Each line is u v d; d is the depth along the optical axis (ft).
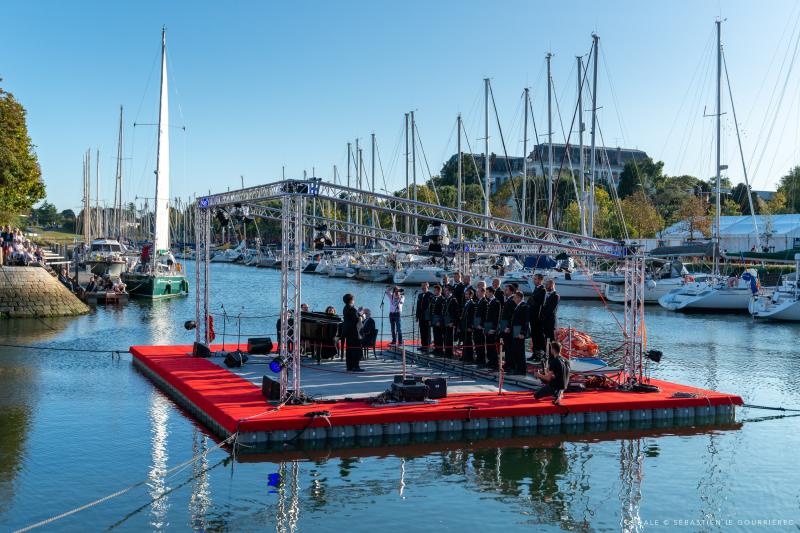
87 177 255.29
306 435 50.78
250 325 138.10
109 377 77.61
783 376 84.07
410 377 58.70
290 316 59.26
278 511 40.37
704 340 118.21
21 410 62.23
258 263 371.15
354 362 69.92
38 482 44.45
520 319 63.41
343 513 40.16
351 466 47.62
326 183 56.95
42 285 143.64
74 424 57.57
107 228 289.94
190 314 152.35
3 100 164.86
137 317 144.87
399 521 39.27
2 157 157.69
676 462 49.70
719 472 47.80
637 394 60.95
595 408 56.80
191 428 56.34
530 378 63.77
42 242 292.40
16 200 178.60
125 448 51.24
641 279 63.87
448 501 42.14
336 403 55.47
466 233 207.82
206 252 80.28
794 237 213.25
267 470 46.68
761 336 123.95
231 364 72.08
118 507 40.70
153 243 193.36
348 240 313.94
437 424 53.31
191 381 64.59
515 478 46.01
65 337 113.29
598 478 46.32
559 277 186.19
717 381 80.59
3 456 49.37
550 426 55.83
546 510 41.06
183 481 44.70
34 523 38.34
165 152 193.06
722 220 249.75
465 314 71.36
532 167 347.36
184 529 37.99
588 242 64.49
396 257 254.47
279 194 57.06
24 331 120.98
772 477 47.03
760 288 165.68
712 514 40.83
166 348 87.20
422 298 78.89
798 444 54.34
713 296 162.40
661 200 367.45
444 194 348.59
